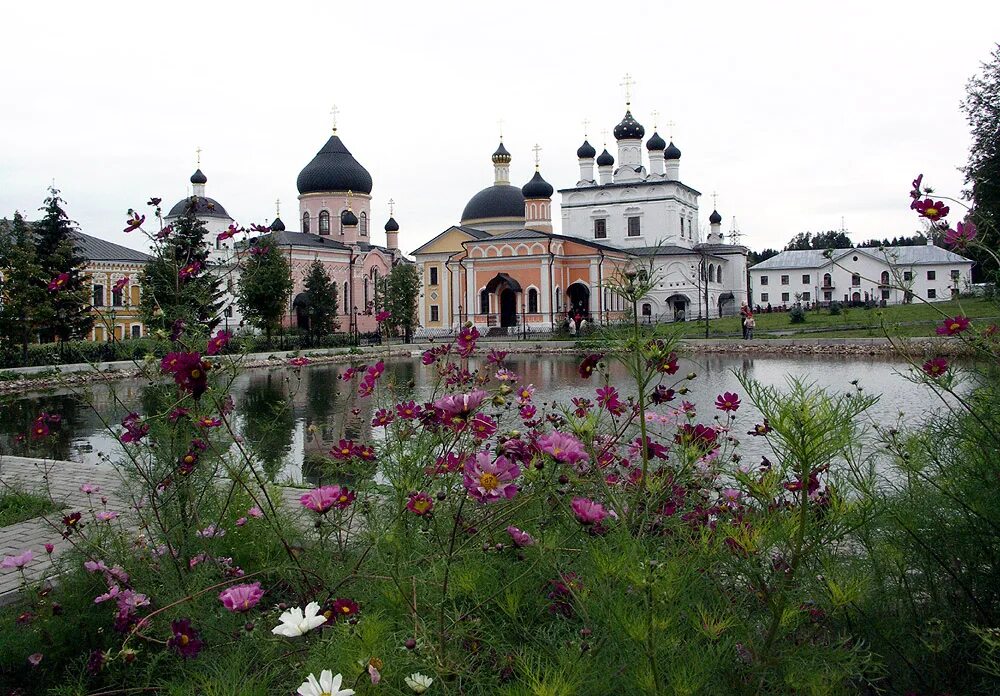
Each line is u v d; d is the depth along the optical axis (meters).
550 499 4.20
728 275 72.31
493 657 3.16
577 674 2.57
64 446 15.47
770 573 3.08
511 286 60.06
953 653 3.40
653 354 3.90
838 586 2.90
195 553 4.74
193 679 3.38
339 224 72.31
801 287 90.12
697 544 3.34
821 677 2.66
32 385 27.95
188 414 4.86
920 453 3.87
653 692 2.52
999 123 30.38
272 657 3.40
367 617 3.05
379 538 3.93
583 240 61.12
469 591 3.36
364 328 70.38
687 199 70.44
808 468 2.71
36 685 4.58
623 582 2.90
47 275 34.75
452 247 64.81
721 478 5.45
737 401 5.51
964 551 3.56
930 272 79.88
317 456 5.18
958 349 4.68
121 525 6.00
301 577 4.39
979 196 20.33
